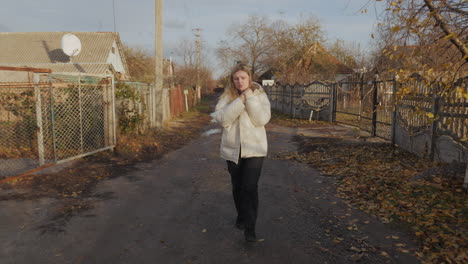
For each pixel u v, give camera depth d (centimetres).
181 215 410
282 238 342
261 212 418
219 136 1188
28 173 582
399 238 330
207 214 413
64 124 767
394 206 410
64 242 334
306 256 303
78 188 523
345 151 782
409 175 530
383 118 959
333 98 1544
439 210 379
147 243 333
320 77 3219
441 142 586
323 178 582
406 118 748
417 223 355
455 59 409
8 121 765
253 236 321
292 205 444
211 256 305
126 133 970
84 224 381
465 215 359
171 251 316
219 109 320
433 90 558
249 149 313
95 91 783
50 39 2880
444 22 399
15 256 304
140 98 1105
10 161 681
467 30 401
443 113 577
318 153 803
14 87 630
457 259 278
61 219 395
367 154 728
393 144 830
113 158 752
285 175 612
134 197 483
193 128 1437
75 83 691
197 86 4006
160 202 461
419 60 433
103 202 460
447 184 452
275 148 909
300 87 1862
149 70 3609
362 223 373
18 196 474
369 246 318
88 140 791
